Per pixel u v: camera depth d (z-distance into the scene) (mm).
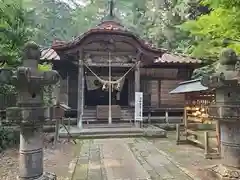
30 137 3816
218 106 4402
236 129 4426
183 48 20609
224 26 5746
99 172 5812
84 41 12055
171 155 7566
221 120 4488
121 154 7758
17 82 3604
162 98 16172
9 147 8938
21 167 3811
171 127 13969
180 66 15922
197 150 8328
